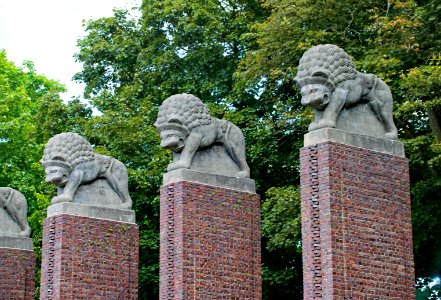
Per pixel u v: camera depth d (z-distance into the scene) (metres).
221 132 34.25
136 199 47.50
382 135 30.97
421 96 39.47
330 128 29.77
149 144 48.03
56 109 50.78
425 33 41.44
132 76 52.03
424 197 41.91
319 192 29.34
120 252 37.69
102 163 38.06
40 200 54.09
